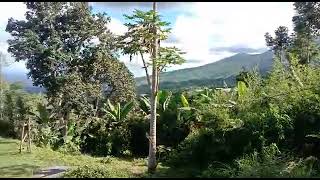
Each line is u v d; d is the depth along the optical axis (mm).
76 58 21875
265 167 9039
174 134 16531
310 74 12031
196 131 13047
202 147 12203
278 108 11484
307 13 27312
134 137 17984
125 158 16891
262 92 12555
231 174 9672
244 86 13289
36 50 20516
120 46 11508
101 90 24203
